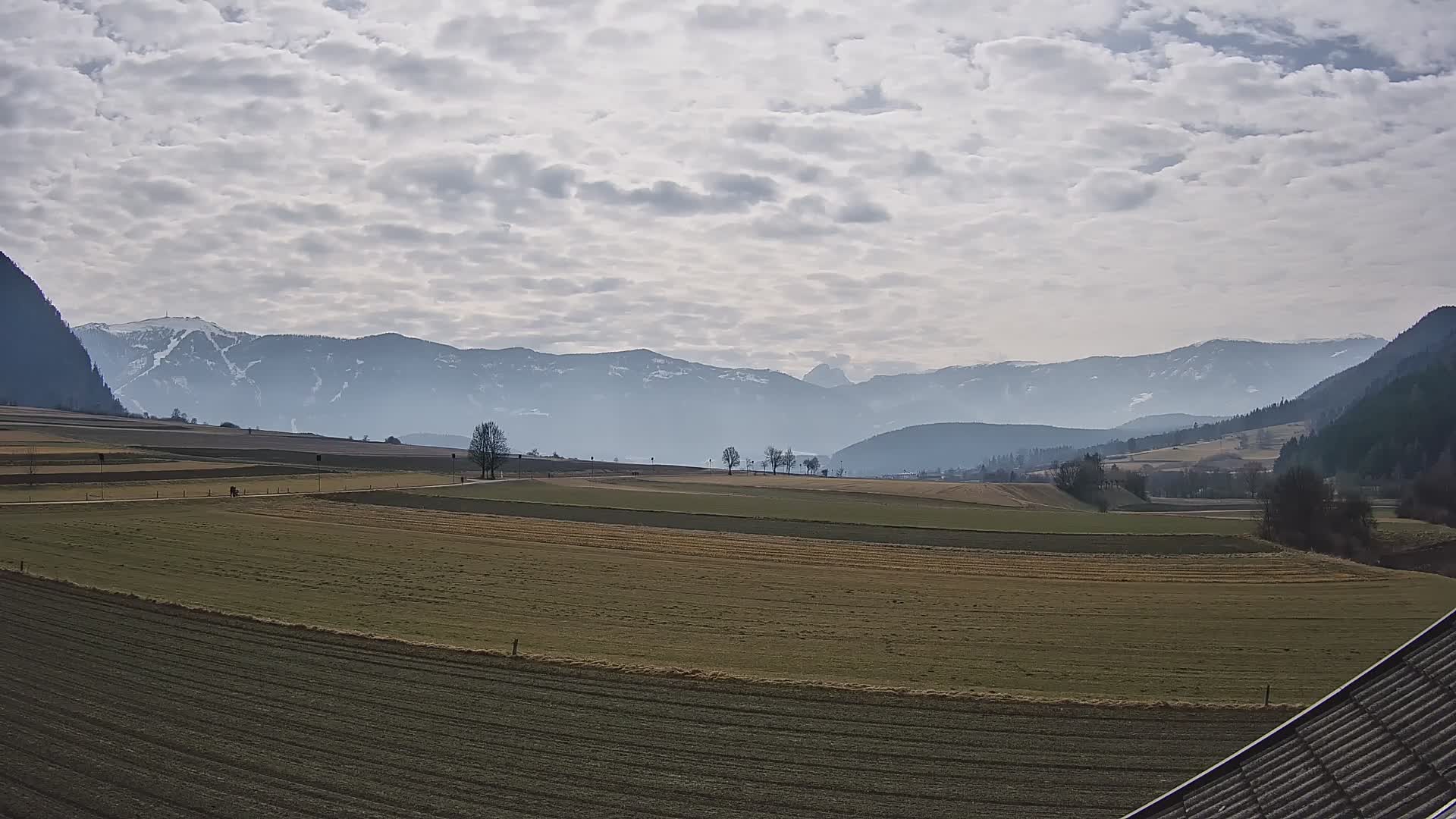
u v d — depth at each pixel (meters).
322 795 28.42
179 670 40.84
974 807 28.58
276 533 86.25
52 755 31.06
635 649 46.81
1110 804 28.89
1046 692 40.50
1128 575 74.50
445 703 37.16
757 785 29.92
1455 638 16.70
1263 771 17.27
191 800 27.81
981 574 74.00
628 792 29.23
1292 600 63.97
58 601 53.25
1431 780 14.55
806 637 50.78
